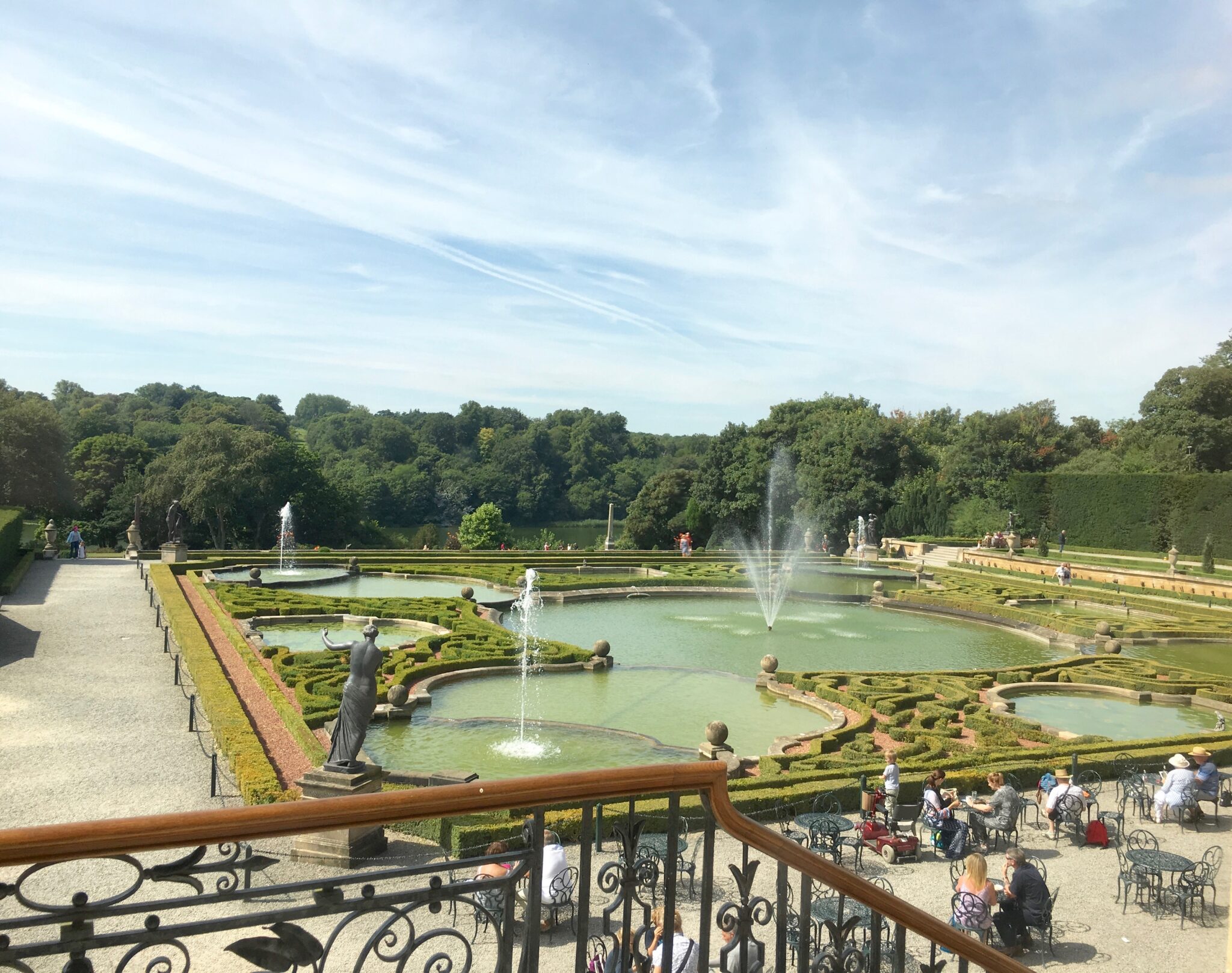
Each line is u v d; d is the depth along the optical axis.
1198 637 34.22
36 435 56.94
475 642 25.16
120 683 18.75
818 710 20.97
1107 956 10.39
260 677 19.33
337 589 38.53
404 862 11.29
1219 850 12.23
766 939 9.67
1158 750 17.73
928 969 4.60
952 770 16.20
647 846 11.41
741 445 72.44
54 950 2.66
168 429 90.25
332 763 11.80
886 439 70.19
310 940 3.05
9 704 16.86
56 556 41.38
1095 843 13.80
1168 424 70.25
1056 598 43.06
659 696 21.72
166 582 32.19
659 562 53.00
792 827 13.87
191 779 13.50
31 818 11.77
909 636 32.81
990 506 68.25
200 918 9.48
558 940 9.43
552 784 3.29
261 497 62.97
